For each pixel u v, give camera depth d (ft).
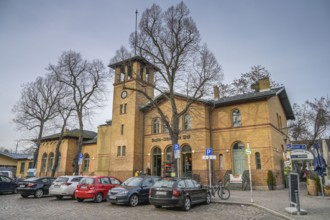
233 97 89.81
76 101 103.81
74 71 104.78
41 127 112.06
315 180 56.18
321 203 44.57
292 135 133.69
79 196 51.11
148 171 91.30
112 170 100.83
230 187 75.66
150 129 100.73
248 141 80.38
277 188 74.18
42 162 137.69
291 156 60.29
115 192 45.47
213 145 86.43
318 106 126.62
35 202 51.75
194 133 87.40
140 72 103.09
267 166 75.36
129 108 103.19
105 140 110.63
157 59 76.43
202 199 46.50
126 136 100.73
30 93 112.88
